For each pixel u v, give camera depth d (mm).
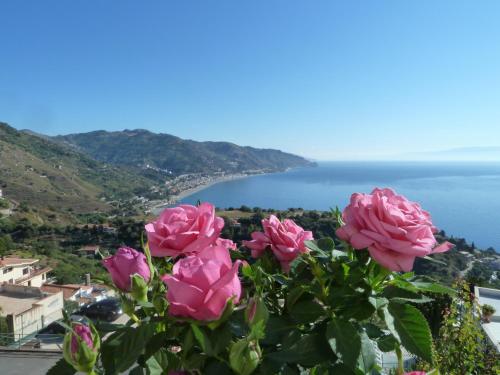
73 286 25344
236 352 745
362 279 929
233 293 761
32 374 6547
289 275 1114
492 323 7598
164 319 855
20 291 23703
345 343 811
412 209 940
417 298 883
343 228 915
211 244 1033
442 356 3455
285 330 931
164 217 1049
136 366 940
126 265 960
